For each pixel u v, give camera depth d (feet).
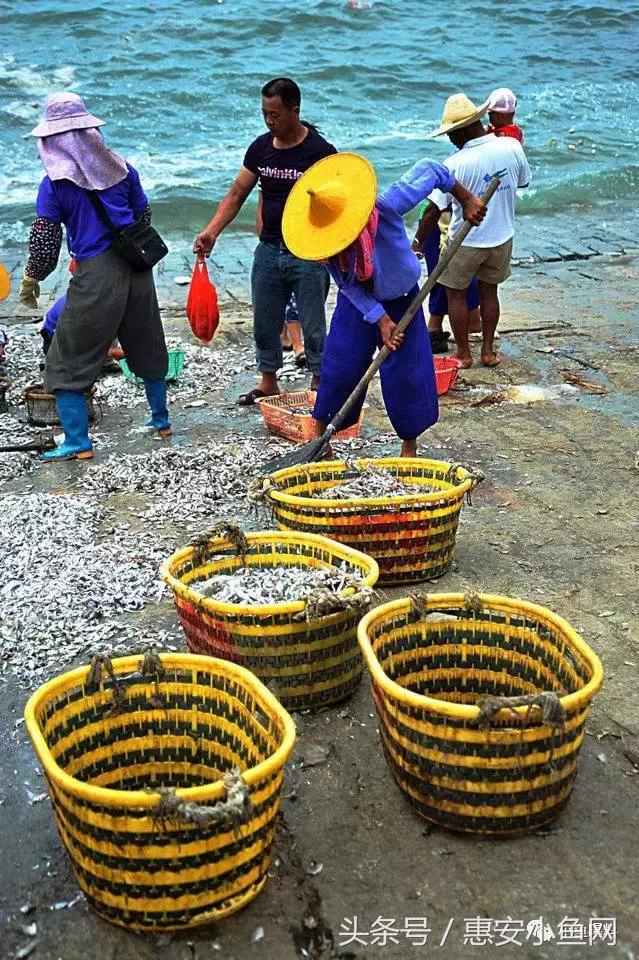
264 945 8.53
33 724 8.99
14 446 20.04
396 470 15.70
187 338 27.55
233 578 12.43
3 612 13.67
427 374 17.07
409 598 10.95
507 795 9.34
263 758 9.43
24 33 74.49
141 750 10.25
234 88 65.05
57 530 16.20
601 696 11.80
